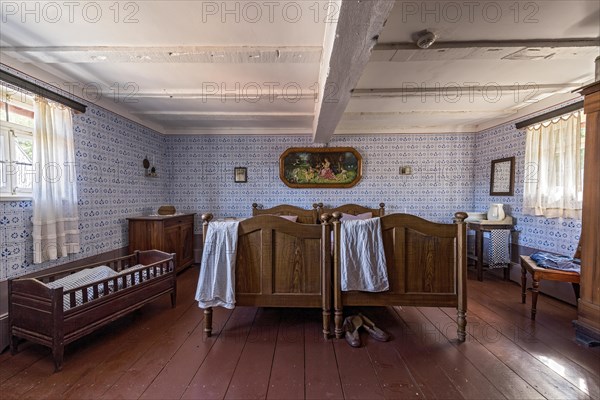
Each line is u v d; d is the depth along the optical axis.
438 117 3.67
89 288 2.05
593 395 1.47
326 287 2.03
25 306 1.78
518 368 1.69
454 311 2.54
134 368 1.70
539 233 3.14
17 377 1.62
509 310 2.53
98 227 2.91
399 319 2.38
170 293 2.62
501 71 2.41
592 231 1.89
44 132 2.21
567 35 1.85
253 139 4.34
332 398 1.46
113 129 3.16
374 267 2.01
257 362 1.76
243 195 4.36
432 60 2.17
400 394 1.49
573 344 1.95
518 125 3.39
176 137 4.34
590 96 1.89
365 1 1.21
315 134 3.66
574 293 2.58
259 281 2.09
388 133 4.31
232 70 2.36
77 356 1.83
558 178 2.87
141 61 2.14
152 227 3.25
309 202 4.36
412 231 2.04
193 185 4.36
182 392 1.50
